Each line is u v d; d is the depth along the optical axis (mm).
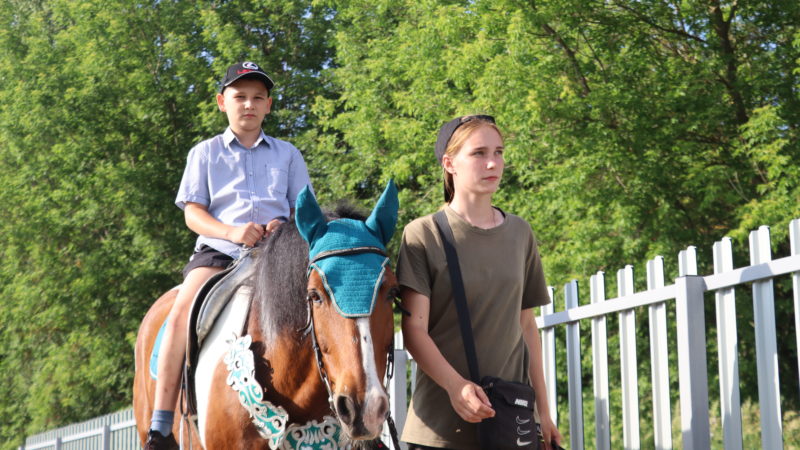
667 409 3477
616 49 11773
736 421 3143
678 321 3309
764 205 9805
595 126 11039
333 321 2564
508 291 3117
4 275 20609
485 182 3107
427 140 12914
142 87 18266
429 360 2930
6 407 21781
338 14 18938
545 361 4395
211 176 3705
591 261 10883
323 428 2797
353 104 14664
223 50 17344
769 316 3000
